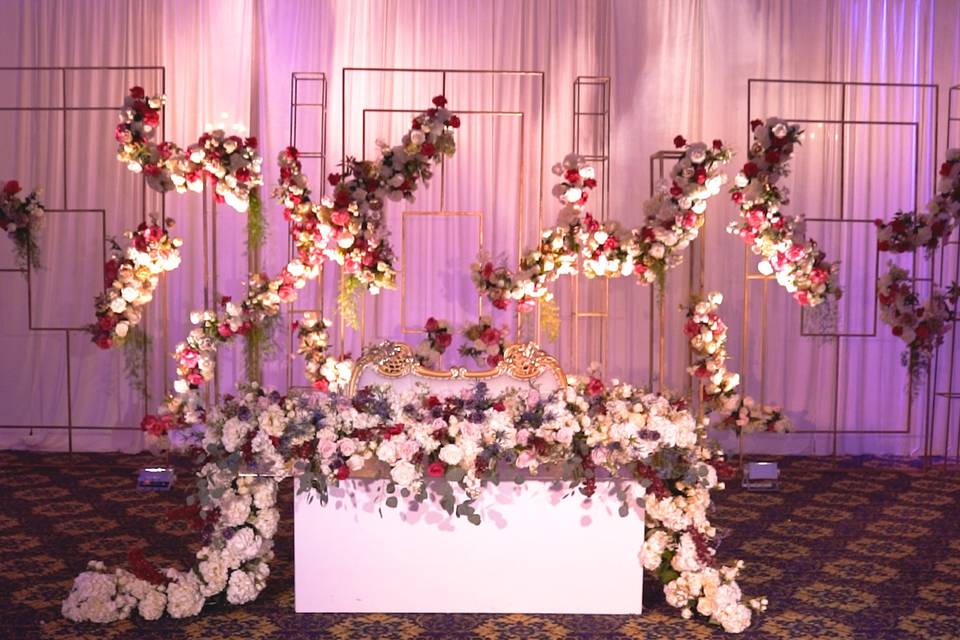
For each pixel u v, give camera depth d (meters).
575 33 7.11
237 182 5.76
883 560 4.86
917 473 6.77
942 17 7.15
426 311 7.21
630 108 7.14
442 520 4.01
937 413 7.35
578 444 3.90
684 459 4.03
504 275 6.21
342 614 4.03
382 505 4.00
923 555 4.94
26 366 7.17
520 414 3.95
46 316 7.14
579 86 7.02
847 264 7.23
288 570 4.60
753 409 6.44
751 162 6.01
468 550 4.02
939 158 7.22
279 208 7.05
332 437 3.86
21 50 7.02
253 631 3.87
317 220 5.97
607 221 6.12
